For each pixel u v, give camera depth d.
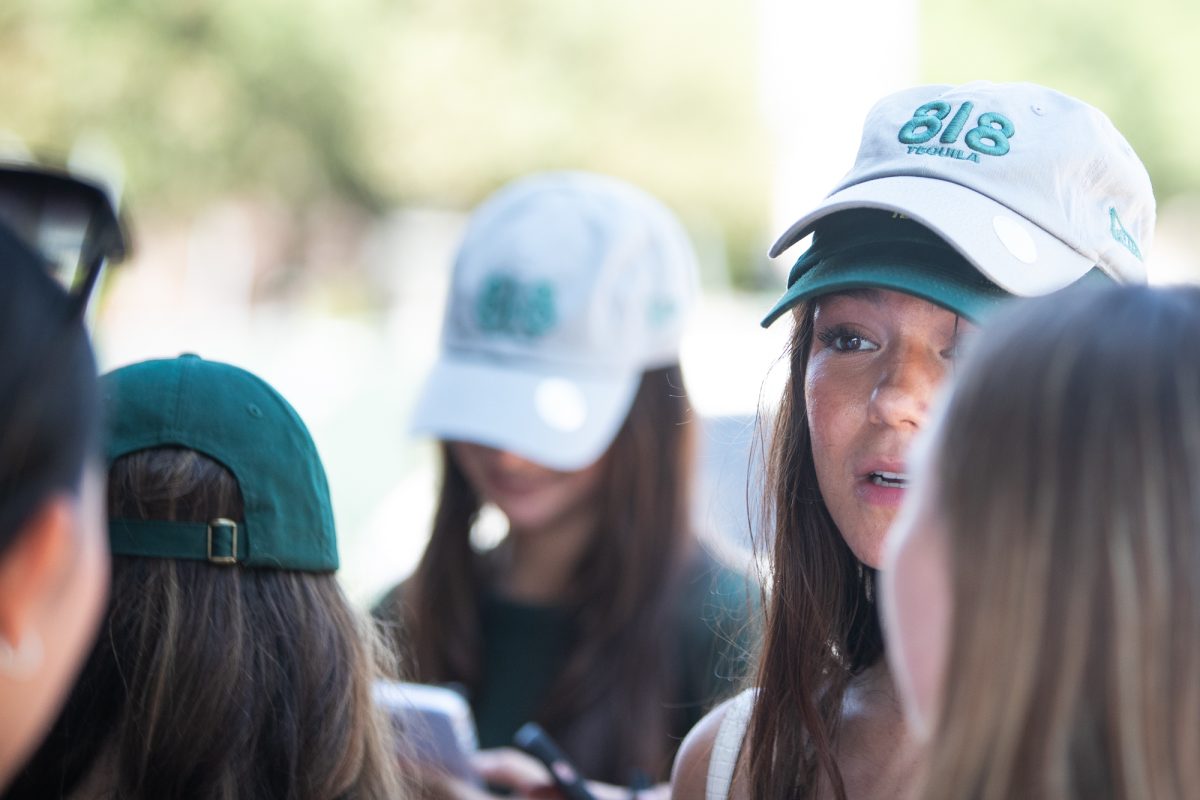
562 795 2.05
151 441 1.40
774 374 1.57
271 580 1.42
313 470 1.48
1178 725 0.86
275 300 13.93
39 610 0.89
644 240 2.70
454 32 13.84
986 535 0.90
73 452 0.89
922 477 0.97
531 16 14.45
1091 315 0.93
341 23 12.74
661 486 2.59
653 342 2.67
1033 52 15.60
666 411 2.65
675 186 16.09
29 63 11.24
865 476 1.35
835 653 1.48
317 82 12.63
